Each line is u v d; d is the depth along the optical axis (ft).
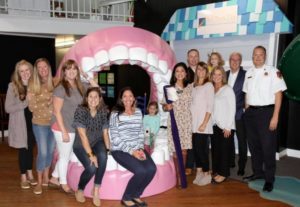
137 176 9.72
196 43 18.79
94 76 12.28
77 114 9.68
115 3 22.66
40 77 10.66
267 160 11.35
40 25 19.29
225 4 16.96
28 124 11.21
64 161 10.82
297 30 15.58
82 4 25.14
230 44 17.20
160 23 21.30
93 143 10.03
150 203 10.51
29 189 11.66
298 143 16.47
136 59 11.65
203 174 12.29
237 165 14.65
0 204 10.36
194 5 18.99
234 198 10.93
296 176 13.28
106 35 11.98
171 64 12.66
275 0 15.42
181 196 11.09
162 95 12.68
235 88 13.14
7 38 20.98
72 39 25.55
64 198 10.85
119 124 10.01
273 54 15.42
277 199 10.82
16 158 15.94
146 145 12.52
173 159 12.03
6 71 21.15
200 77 11.87
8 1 20.76
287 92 12.19
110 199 10.73
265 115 11.07
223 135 11.87
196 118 11.73
